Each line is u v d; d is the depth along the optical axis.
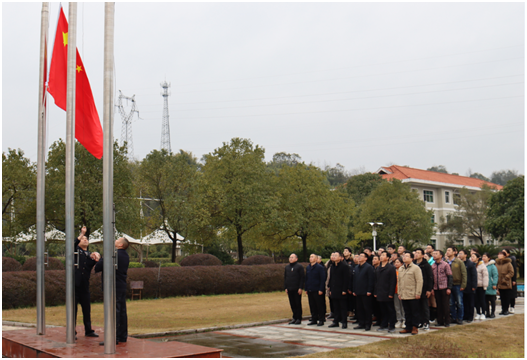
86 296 8.52
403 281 10.16
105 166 7.19
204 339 9.48
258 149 32.53
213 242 33.03
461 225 46.94
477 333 9.89
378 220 39.03
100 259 7.91
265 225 30.38
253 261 25.69
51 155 24.06
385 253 10.57
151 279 18.89
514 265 14.45
